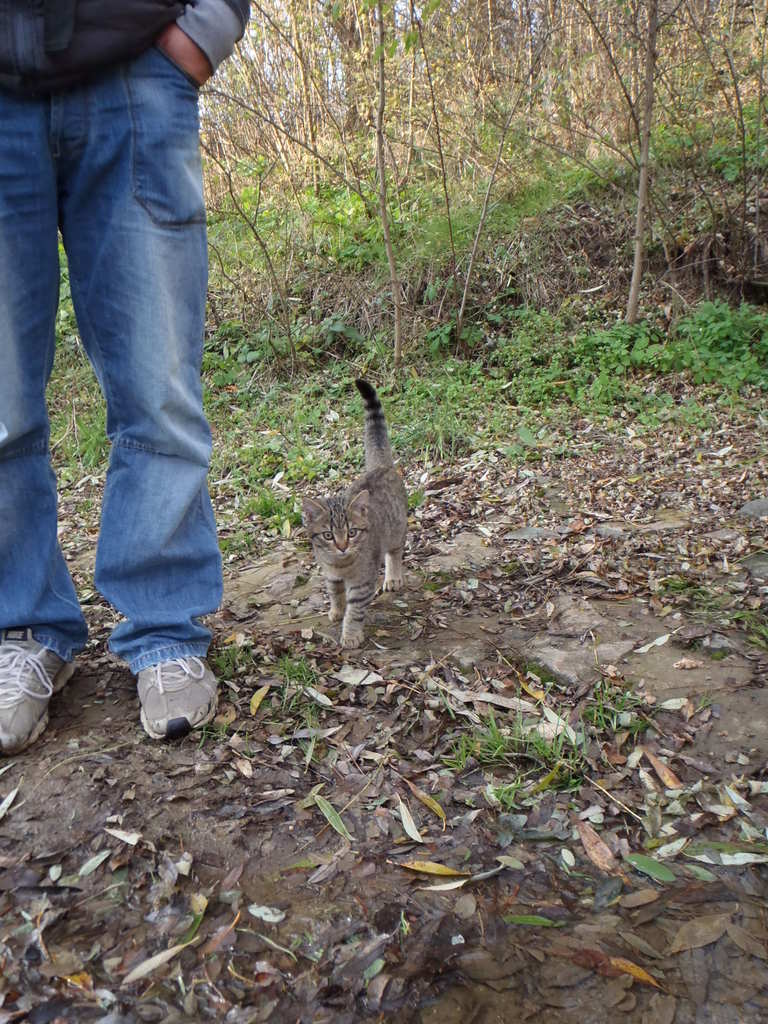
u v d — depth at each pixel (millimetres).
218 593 2594
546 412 5957
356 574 3154
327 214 7992
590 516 4316
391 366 6844
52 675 2484
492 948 1683
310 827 2027
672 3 7520
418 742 2400
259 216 8125
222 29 2170
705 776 2221
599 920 1760
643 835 2025
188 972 1620
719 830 2031
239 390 6684
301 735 2391
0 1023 1505
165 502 2410
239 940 1692
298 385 6773
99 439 5934
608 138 7477
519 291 7434
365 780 2209
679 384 6332
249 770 2229
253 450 5594
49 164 2180
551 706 2559
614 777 2227
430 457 5477
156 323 2283
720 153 7914
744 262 7211
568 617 3141
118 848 1929
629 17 7211
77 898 1793
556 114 8141
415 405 6090
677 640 2902
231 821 2031
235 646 2910
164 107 2166
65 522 4812
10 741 2230
